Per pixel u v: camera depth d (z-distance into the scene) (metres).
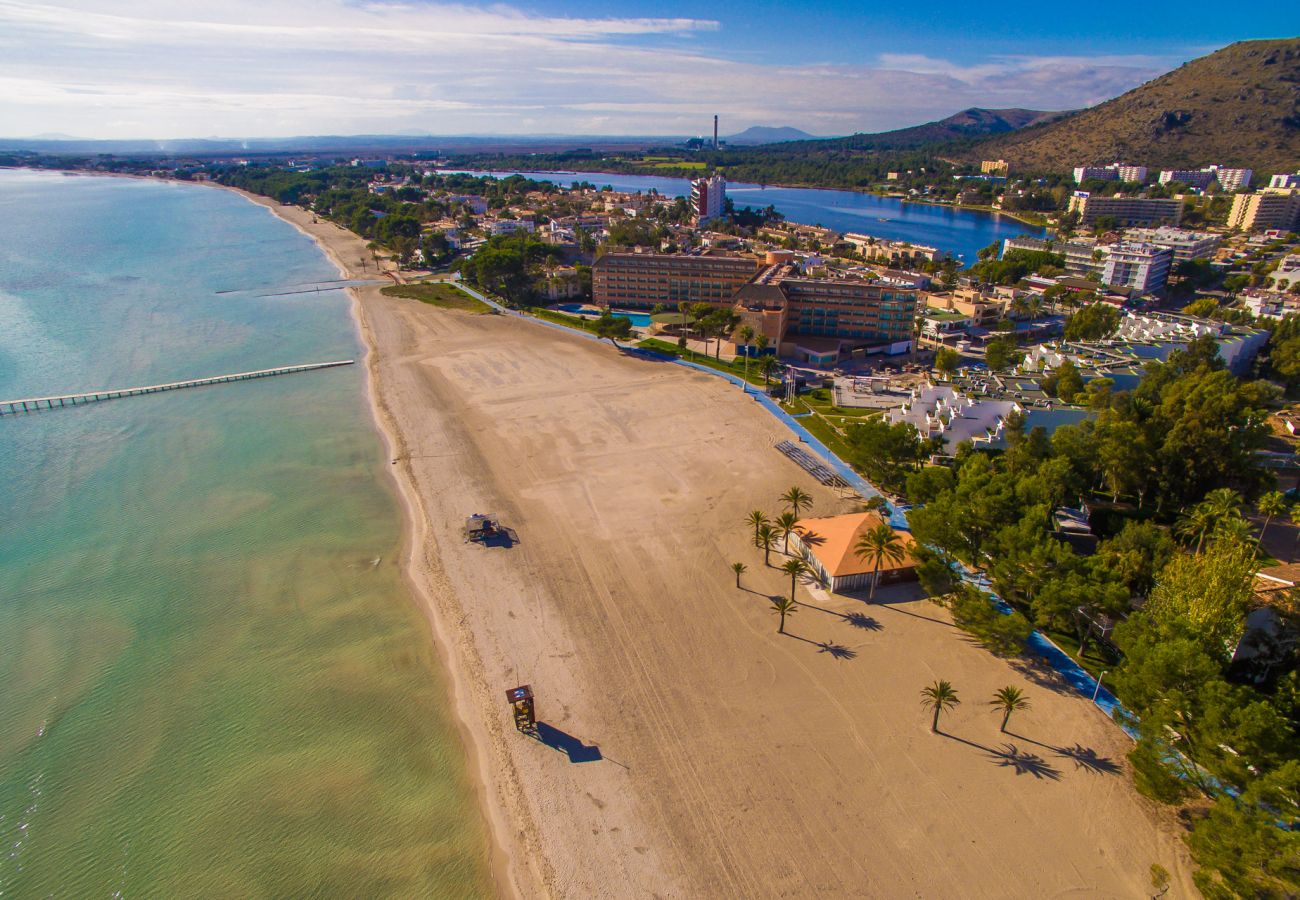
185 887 57.84
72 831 62.38
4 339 198.62
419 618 89.94
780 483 123.50
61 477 123.50
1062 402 138.75
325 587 95.56
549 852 60.69
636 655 82.75
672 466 129.62
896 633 86.56
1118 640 71.75
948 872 58.38
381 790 66.69
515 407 157.38
